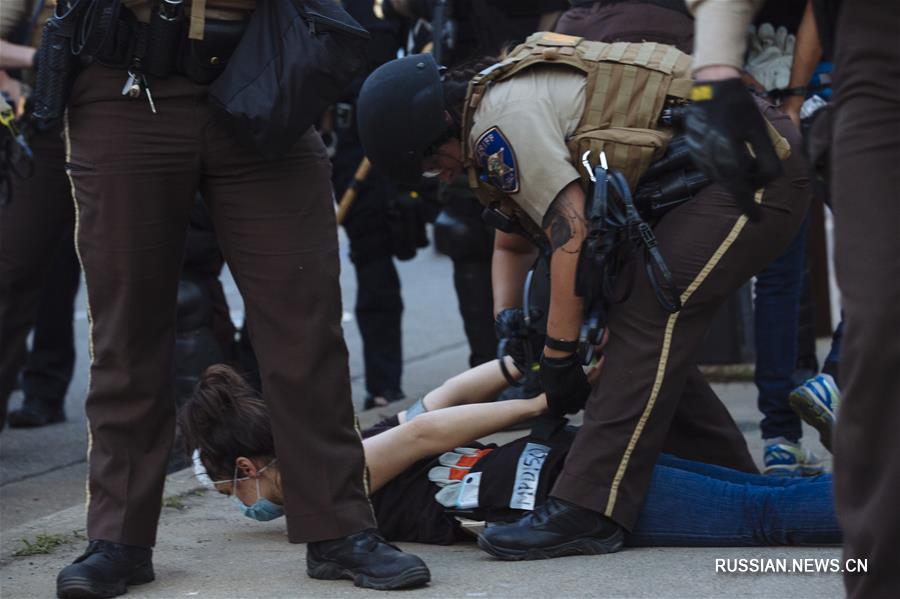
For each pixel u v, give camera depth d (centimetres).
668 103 936
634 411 926
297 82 808
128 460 878
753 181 697
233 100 813
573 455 945
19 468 1490
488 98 934
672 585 859
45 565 984
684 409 1083
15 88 1284
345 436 887
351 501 887
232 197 861
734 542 959
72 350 1752
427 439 1009
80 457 1549
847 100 645
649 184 938
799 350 1439
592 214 901
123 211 846
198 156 848
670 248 932
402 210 1705
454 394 1108
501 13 1413
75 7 825
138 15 824
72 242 1689
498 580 885
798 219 955
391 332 1770
